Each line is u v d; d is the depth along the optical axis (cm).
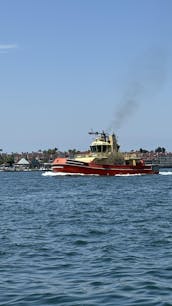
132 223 4488
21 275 2433
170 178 15725
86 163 16400
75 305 1923
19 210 5956
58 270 2534
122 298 2005
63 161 16625
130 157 17238
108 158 16650
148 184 12288
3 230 4091
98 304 1931
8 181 16525
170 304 1909
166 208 6003
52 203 6988
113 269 2531
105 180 14500
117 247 3177
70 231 3988
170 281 2266
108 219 4850
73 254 2969
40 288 2183
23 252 3041
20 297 2044
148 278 2327
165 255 2878
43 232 3950
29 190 10531
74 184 12631
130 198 7806
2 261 2766
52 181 14900
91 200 7469
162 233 3781
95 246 3238
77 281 2300
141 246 3206
